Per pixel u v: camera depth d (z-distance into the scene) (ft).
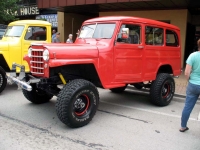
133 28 17.78
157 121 16.55
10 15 53.11
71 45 15.16
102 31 17.56
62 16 50.03
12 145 12.27
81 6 40.16
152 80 19.58
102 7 41.34
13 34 25.75
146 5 37.91
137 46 17.89
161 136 13.99
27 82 15.47
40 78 15.20
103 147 12.39
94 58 15.44
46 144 12.50
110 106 20.03
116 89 24.44
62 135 13.69
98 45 16.34
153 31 19.35
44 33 26.81
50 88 16.96
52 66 13.64
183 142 13.28
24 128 14.53
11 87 25.98
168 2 34.60
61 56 13.98
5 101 20.49
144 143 13.00
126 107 19.85
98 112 18.24
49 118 16.40
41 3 41.16
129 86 27.04
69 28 51.24
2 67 24.07
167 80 20.02
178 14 39.04
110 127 15.15
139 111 18.79
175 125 15.87
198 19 45.91
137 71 18.21
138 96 23.84
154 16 40.88
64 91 13.98
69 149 12.05
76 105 14.47
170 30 21.22
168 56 20.93
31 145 12.34
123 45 17.02
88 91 14.79
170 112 18.78
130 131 14.61
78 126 14.74
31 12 60.29
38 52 14.88
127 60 17.40
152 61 19.29
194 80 13.53
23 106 19.10
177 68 22.41
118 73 16.99
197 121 16.81
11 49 23.97
